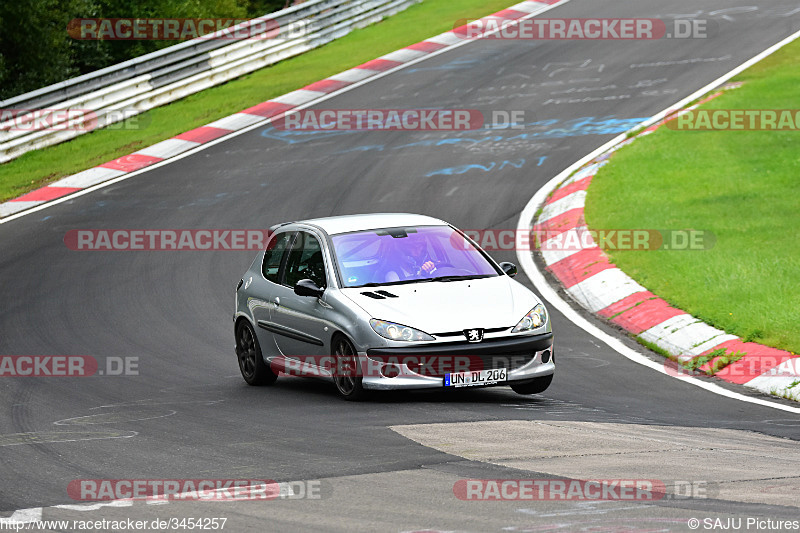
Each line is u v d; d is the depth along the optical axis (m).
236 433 29.06
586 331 44.38
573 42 106.94
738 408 32.78
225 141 86.19
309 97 97.12
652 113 81.69
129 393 36.34
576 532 19.20
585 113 84.19
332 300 33.91
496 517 20.22
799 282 44.72
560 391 34.97
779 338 38.75
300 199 70.25
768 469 24.23
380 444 26.73
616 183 65.56
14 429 31.09
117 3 117.31
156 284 55.06
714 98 81.94
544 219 62.25
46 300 53.12
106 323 48.44
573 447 26.25
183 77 102.31
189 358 42.12
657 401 33.66
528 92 92.00
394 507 21.06
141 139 88.56
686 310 43.88
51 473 25.25
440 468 24.17
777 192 59.88
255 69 110.00
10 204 73.81
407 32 119.06
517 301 33.69
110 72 94.81
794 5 113.50
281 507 21.34
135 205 71.62
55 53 106.44
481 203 66.56
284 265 37.41
